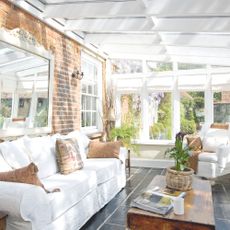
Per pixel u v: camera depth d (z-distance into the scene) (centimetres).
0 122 314
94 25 448
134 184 493
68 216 270
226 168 500
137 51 598
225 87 612
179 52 573
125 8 359
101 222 319
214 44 459
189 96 650
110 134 620
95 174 350
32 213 214
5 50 318
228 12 315
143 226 213
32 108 372
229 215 344
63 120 461
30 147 325
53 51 431
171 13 337
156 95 677
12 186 217
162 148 656
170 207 222
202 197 256
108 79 687
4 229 207
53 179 311
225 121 615
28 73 362
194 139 552
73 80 501
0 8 318
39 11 386
